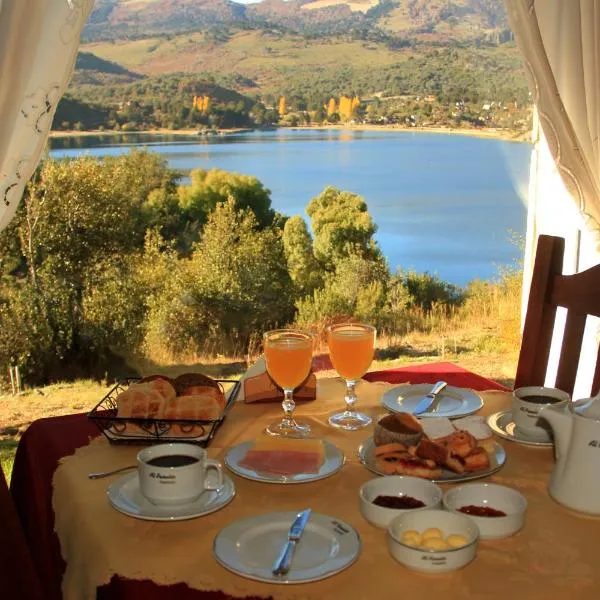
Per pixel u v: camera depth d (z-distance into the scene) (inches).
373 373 60.7
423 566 31.2
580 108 89.5
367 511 35.5
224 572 32.0
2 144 65.1
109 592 32.6
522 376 64.0
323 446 43.8
